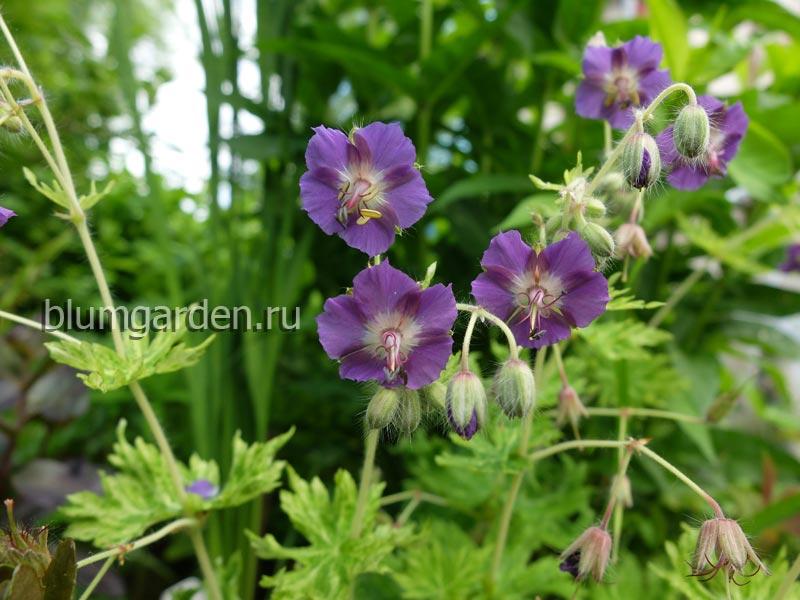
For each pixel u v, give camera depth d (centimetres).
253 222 35
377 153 11
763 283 28
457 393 11
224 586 18
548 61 24
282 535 26
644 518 25
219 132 24
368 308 11
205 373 22
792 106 23
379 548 15
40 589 11
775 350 28
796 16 25
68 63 44
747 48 24
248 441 23
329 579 15
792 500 21
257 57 26
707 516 13
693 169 14
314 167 11
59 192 14
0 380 23
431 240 33
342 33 26
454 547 20
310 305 32
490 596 18
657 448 25
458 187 23
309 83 30
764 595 16
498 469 15
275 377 28
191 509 16
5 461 23
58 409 24
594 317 12
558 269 11
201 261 25
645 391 23
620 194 15
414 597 19
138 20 49
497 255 11
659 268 27
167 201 42
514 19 26
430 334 11
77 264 40
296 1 26
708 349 27
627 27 26
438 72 25
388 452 27
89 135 41
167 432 28
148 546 27
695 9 28
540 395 16
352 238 12
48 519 22
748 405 39
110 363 14
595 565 12
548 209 17
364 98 29
